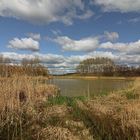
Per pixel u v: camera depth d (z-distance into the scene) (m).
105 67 65.94
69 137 7.98
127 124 8.25
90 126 9.28
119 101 12.54
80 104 12.30
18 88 10.89
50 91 16.73
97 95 16.52
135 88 17.59
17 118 8.64
